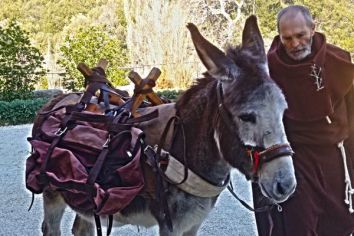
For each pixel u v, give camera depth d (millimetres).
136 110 3607
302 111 3283
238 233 5492
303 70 3207
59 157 3488
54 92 17469
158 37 20719
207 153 3115
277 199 2736
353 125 3443
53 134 3693
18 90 16141
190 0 26469
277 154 2719
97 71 4055
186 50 20609
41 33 39812
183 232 3387
